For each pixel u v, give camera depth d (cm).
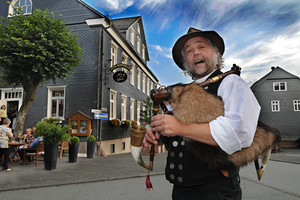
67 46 973
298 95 3428
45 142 729
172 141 125
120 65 1275
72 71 1118
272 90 3497
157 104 97
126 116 1711
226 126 83
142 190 515
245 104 88
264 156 107
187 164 116
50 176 633
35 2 1367
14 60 889
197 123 86
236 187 115
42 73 920
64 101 1238
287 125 3400
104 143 1278
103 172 707
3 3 1427
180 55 157
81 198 452
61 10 1320
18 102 1380
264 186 577
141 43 2309
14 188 509
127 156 1186
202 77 137
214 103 91
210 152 92
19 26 929
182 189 119
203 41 140
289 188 555
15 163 830
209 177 111
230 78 100
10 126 1358
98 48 1239
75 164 855
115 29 1375
